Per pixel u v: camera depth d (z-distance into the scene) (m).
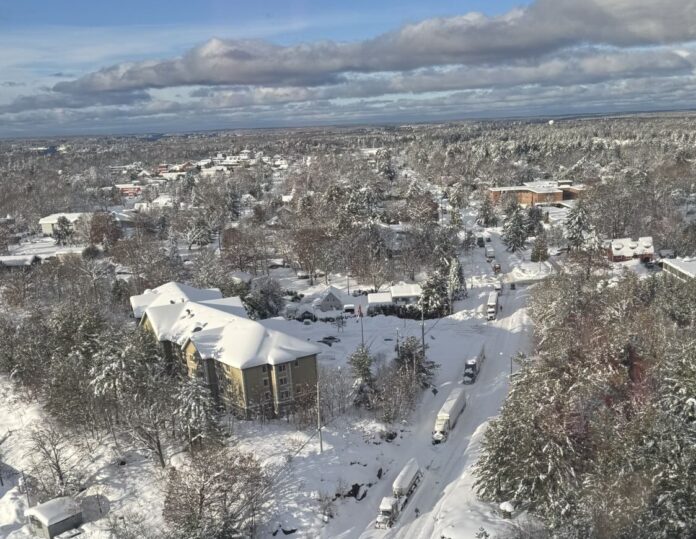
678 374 44.56
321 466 53.44
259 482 49.38
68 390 60.81
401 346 73.31
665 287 79.94
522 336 85.19
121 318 95.00
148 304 79.69
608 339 54.50
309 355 62.44
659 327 60.81
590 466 43.91
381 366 72.25
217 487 46.78
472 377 71.12
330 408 62.12
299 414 60.25
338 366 73.88
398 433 60.34
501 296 104.06
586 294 75.88
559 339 62.81
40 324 78.81
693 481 39.16
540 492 43.34
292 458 54.34
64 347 68.25
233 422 60.81
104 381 57.16
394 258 121.12
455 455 56.78
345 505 50.22
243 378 59.91
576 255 100.69
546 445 43.19
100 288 105.50
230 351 61.78
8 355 73.38
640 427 42.03
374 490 52.69
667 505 38.97
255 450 55.16
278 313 96.12
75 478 55.50
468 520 44.97
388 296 98.06
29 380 70.12
